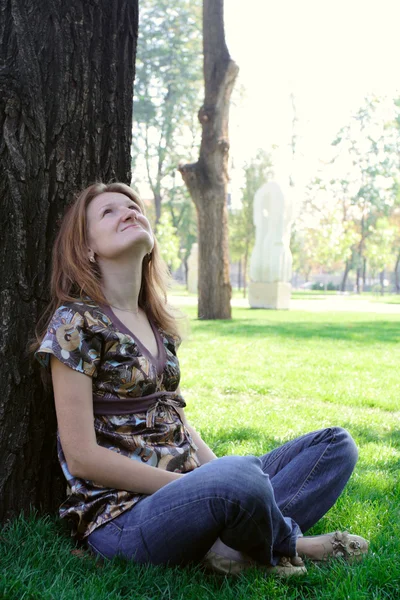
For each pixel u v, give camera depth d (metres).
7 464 2.65
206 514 2.13
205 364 8.98
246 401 6.55
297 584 2.37
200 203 17.02
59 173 2.78
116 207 2.56
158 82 50.97
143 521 2.22
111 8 2.96
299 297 42.09
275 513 2.20
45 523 2.65
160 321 2.75
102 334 2.35
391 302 35.09
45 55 2.78
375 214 60.31
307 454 2.62
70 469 2.29
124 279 2.54
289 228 23.27
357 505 3.23
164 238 45.47
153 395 2.42
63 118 2.80
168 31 49.53
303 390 7.12
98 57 2.91
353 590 2.23
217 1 16.47
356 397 6.75
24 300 2.68
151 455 2.35
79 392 2.29
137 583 2.18
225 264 17.28
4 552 2.36
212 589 2.29
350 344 11.84
